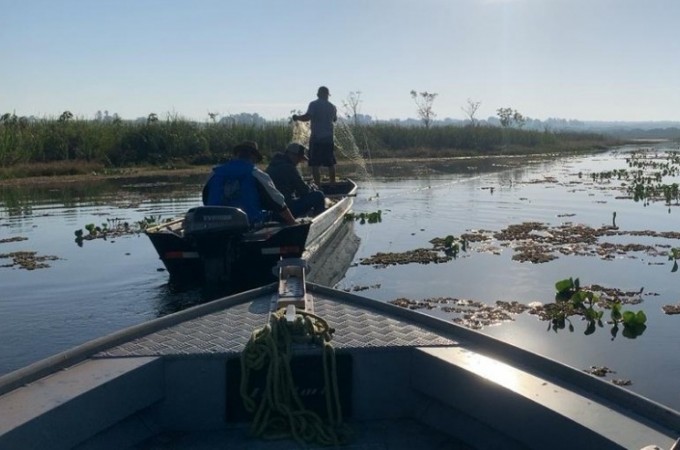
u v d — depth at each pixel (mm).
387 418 3215
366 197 17094
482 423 2861
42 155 27547
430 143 41625
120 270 8727
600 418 2389
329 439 2973
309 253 8602
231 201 7883
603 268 8523
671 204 15281
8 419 2361
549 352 5496
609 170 27453
